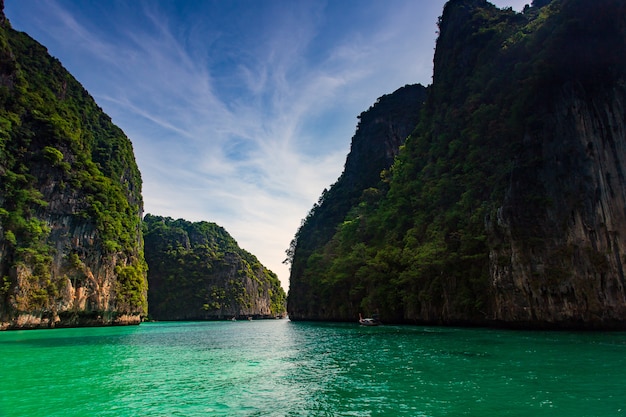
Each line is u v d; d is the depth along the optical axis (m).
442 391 12.26
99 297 58.12
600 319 28.47
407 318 47.47
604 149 30.66
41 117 55.41
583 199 30.45
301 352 24.39
